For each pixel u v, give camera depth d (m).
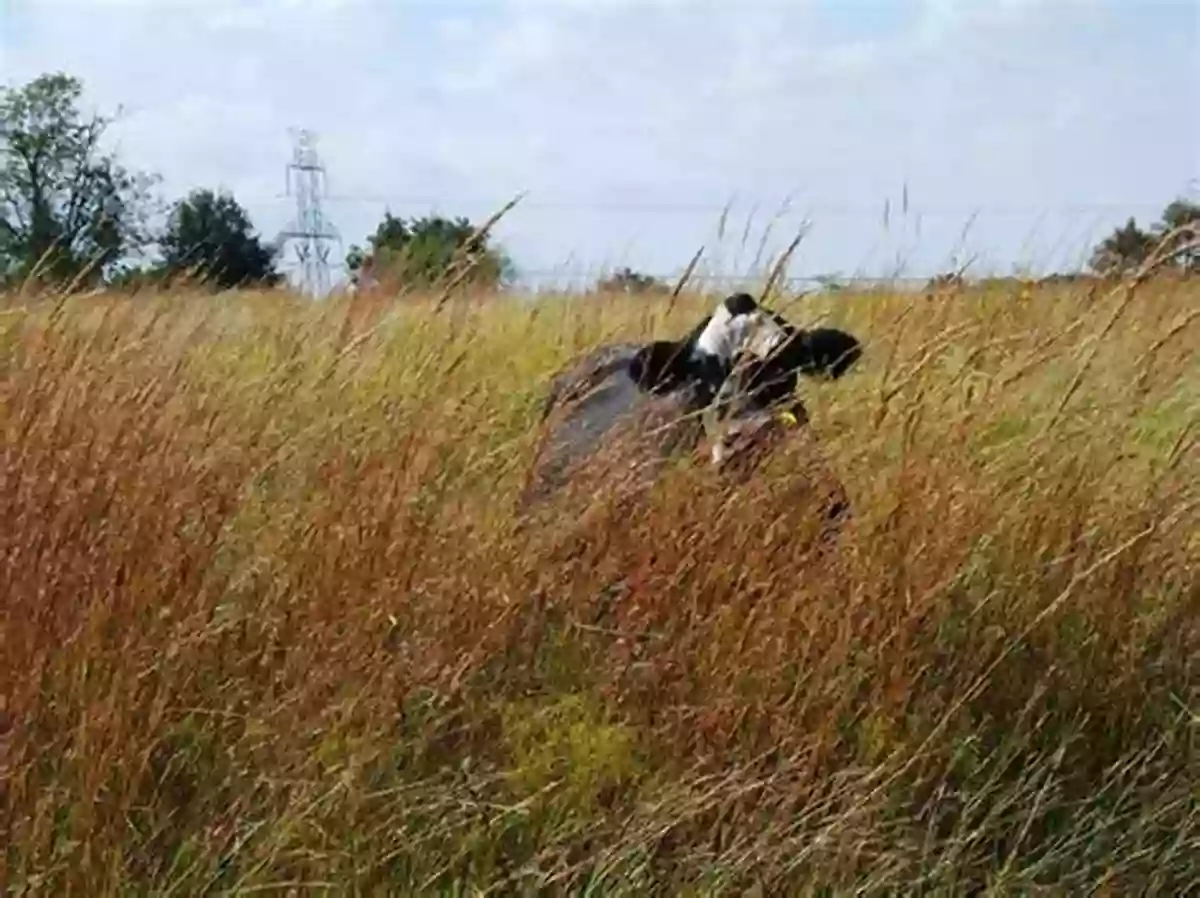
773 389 5.27
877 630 4.41
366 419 4.84
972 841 4.15
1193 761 4.47
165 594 4.06
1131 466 5.09
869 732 4.27
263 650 4.20
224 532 4.31
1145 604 4.84
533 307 7.06
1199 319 5.29
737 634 4.34
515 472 4.99
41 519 3.97
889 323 5.39
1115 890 4.09
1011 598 4.61
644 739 4.24
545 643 4.51
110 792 3.72
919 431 4.83
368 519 4.36
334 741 3.99
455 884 3.77
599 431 5.21
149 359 4.92
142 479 4.21
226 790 3.94
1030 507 4.73
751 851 3.84
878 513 4.63
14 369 4.63
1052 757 4.36
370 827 3.89
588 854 3.98
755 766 4.15
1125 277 5.29
